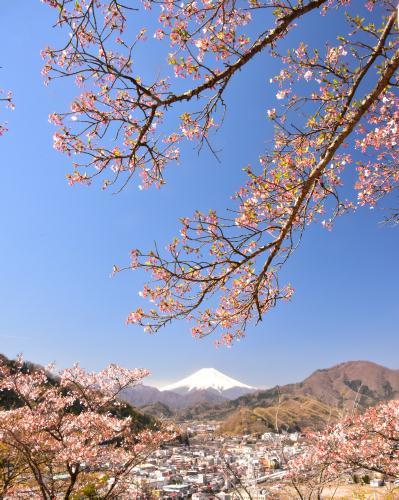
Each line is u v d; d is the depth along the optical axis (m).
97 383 17.80
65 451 13.70
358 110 5.12
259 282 6.19
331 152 5.31
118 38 4.94
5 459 14.30
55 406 16.11
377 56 5.41
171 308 6.04
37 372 17.25
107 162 5.50
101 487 15.65
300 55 6.44
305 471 9.67
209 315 6.75
